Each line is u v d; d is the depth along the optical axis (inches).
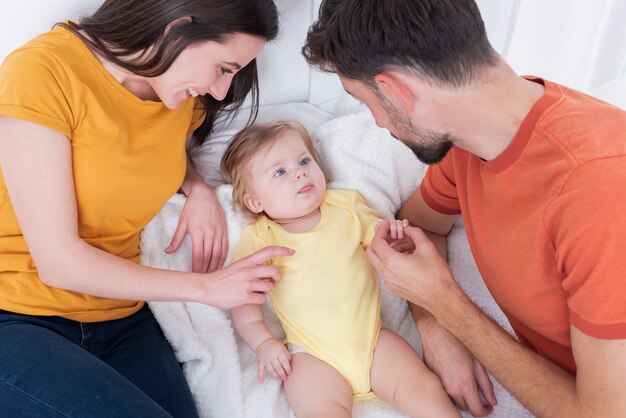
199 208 55.2
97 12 42.8
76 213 42.2
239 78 52.1
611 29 66.3
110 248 47.4
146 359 46.4
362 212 56.6
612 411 34.0
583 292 33.6
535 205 36.8
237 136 58.6
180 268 55.7
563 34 66.2
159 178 47.2
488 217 41.4
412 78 35.7
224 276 45.7
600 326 32.9
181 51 40.3
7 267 43.3
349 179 60.3
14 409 38.0
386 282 47.8
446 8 34.1
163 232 56.4
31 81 39.0
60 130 39.8
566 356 42.6
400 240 53.0
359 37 35.7
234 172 57.9
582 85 70.6
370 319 51.8
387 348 50.3
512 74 36.7
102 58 42.8
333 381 49.1
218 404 49.3
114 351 46.6
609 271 32.3
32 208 40.1
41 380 38.5
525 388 40.6
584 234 33.1
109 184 43.8
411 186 63.9
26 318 43.3
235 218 57.2
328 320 51.3
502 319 55.9
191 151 62.5
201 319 53.3
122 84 44.4
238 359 51.7
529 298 40.2
